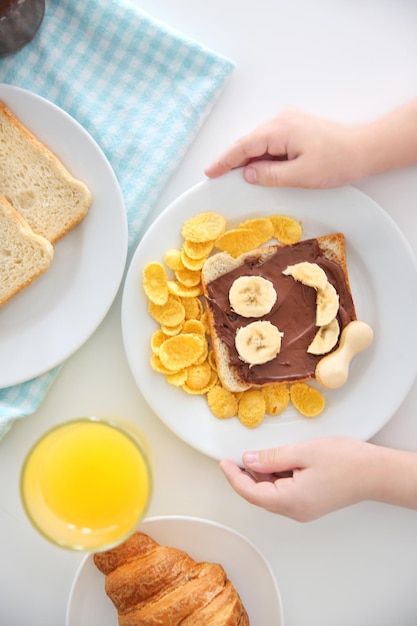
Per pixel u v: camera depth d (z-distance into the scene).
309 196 0.66
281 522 0.68
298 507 0.64
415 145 0.66
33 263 0.64
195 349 0.65
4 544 0.67
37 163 0.64
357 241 0.67
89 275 0.65
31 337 0.65
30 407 0.65
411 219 0.68
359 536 0.68
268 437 0.66
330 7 0.67
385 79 0.68
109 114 0.66
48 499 0.60
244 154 0.65
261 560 0.65
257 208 0.66
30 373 0.65
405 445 0.68
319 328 0.66
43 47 0.66
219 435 0.66
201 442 0.65
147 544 0.63
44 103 0.64
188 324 0.66
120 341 0.68
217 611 0.61
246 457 0.65
